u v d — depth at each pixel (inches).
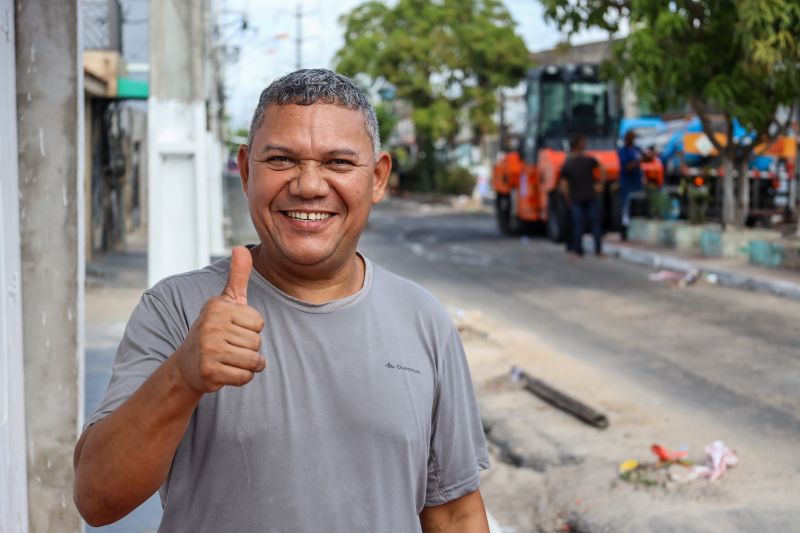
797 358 342.6
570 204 662.5
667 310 447.2
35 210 126.0
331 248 78.4
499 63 1652.3
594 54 1499.8
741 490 209.3
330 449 76.7
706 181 747.4
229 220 783.7
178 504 76.7
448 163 1801.2
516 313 442.0
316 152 77.2
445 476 85.7
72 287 127.9
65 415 129.1
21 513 123.3
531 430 256.1
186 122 317.4
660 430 255.4
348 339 78.9
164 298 79.4
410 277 568.7
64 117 125.2
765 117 565.0
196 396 68.7
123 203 769.6
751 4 502.3
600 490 212.7
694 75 578.2
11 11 118.0
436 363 83.4
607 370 326.6
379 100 1752.0
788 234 610.9
